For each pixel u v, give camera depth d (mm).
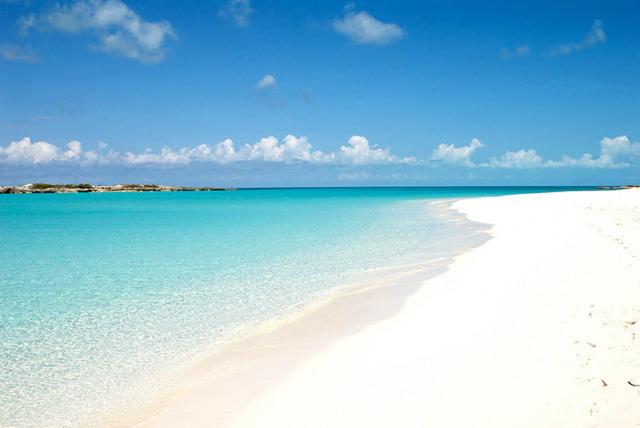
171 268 21812
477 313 11648
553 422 6363
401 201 97250
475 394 7387
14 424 7941
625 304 10609
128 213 65688
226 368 10000
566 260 16797
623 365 7586
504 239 25500
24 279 19719
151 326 13172
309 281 18328
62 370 10195
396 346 10078
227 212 65000
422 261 21234
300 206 80562
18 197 160875
